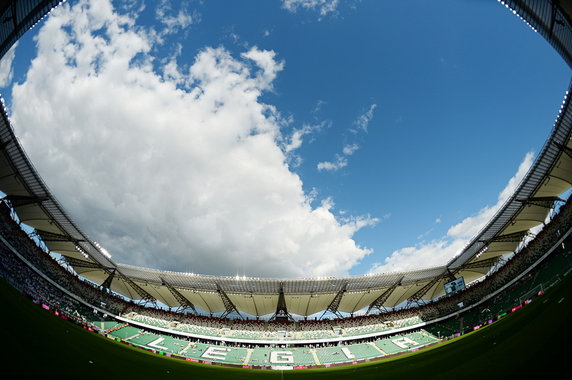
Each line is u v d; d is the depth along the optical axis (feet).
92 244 163.94
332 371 118.52
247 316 225.97
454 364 64.95
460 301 183.73
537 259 139.03
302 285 190.29
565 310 58.90
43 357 51.24
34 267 141.18
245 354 171.42
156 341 169.99
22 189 125.70
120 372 60.80
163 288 202.18
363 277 186.80
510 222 151.74
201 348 172.76
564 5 57.47
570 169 116.26
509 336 68.18
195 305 219.20
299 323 207.31
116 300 191.62
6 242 123.34
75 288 169.68
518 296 138.41
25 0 62.08
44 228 155.22
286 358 168.04
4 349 47.39
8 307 74.23
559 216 134.31
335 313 212.43
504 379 39.99
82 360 59.77
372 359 155.43
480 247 168.55
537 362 41.75
